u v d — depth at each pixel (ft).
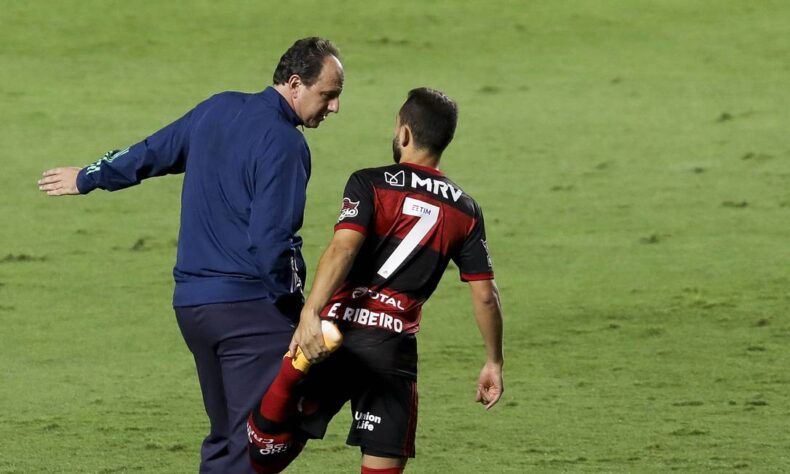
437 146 67.10
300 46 69.36
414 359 67.26
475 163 245.86
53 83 310.04
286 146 67.15
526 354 132.26
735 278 165.68
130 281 166.91
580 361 129.49
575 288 161.68
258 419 65.26
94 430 103.40
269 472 67.51
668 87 317.63
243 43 352.28
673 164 244.63
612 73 332.39
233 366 68.90
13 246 186.60
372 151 254.27
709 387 118.83
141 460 94.27
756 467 91.66
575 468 91.97
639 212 207.62
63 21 364.99
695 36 367.45
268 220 65.92
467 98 304.91
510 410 110.52
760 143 261.24
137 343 137.49
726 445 98.37
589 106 298.56
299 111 69.51
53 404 112.47
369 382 66.23
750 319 146.20
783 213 205.57
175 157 71.26
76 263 176.45
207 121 69.41
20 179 229.25
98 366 127.65
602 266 173.47
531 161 247.91
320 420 66.39
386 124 277.03
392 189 65.67
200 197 68.95
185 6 384.06
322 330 61.82
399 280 66.28
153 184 230.89
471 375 124.06
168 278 168.86
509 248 184.24
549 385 119.96
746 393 116.57
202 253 68.95
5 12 369.91
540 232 194.59
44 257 179.63
